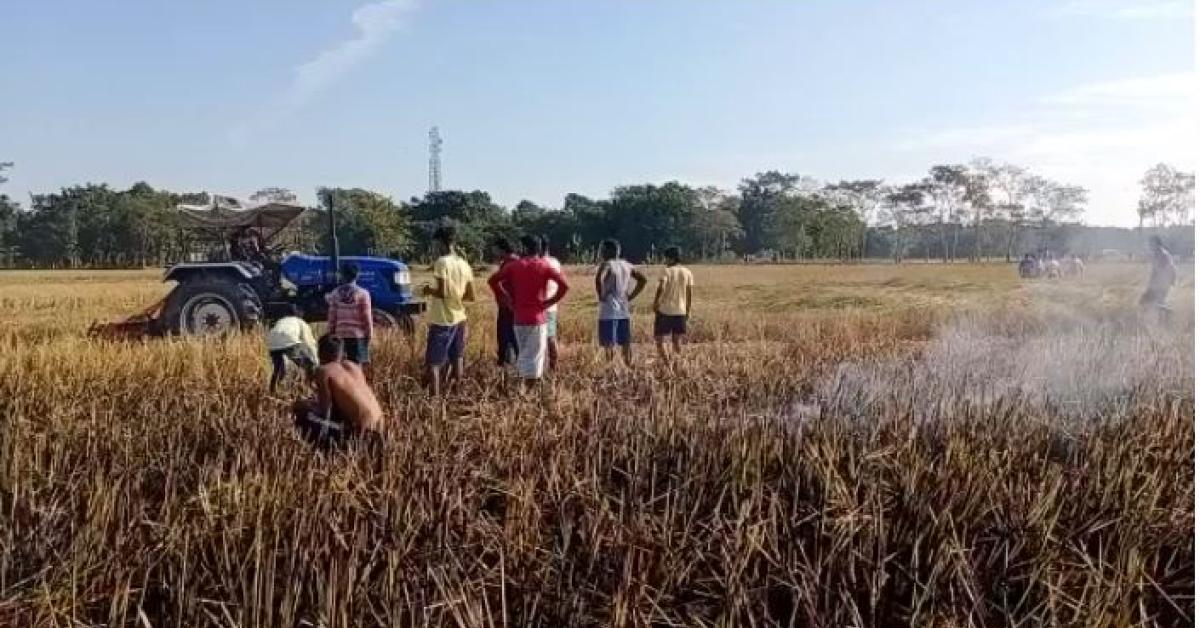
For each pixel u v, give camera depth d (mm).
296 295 13242
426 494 4473
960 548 3930
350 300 9062
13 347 10758
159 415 6414
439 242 8977
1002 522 4348
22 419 5898
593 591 3918
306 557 3750
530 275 8773
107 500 4312
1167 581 4039
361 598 3635
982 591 3961
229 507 4238
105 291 29078
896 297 24516
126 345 9836
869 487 4633
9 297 25641
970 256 109750
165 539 3996
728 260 95312
